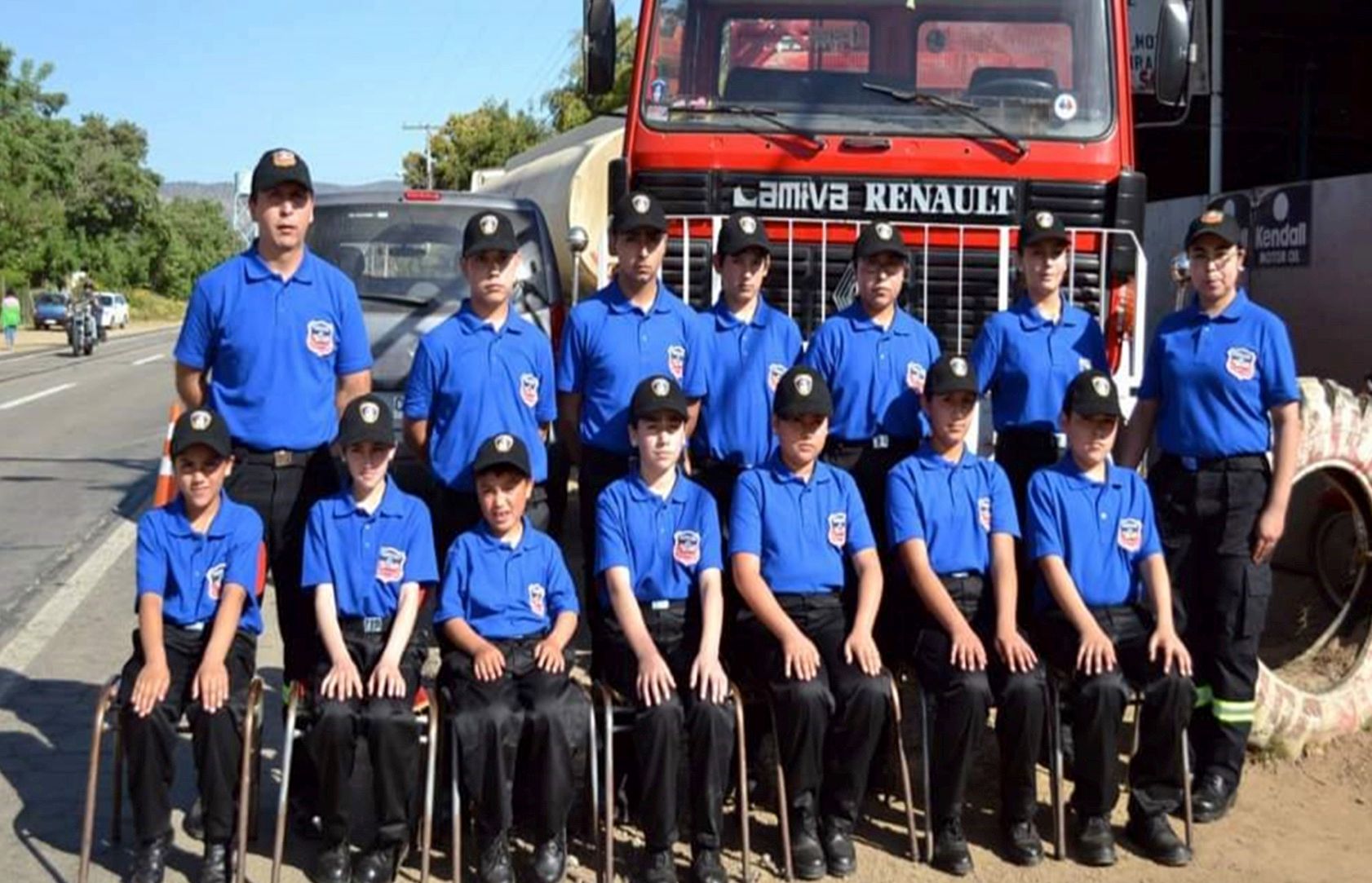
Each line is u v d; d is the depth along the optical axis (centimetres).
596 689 537
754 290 599
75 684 730
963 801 551
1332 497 745
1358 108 1586
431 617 553
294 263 548
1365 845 545
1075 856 538
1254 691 577
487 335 570
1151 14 1170
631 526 542
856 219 728
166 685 498
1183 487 580
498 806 502
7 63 6825
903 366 595
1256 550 572
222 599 512
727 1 748
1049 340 599
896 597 576
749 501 548
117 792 536
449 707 514
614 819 558
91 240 8394
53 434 1844
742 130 735
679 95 747
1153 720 537
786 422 545
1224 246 571
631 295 592
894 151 724
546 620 534
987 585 562
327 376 555
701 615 540
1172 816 571
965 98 731
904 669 576
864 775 524
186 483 510
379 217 949
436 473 571
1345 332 978
